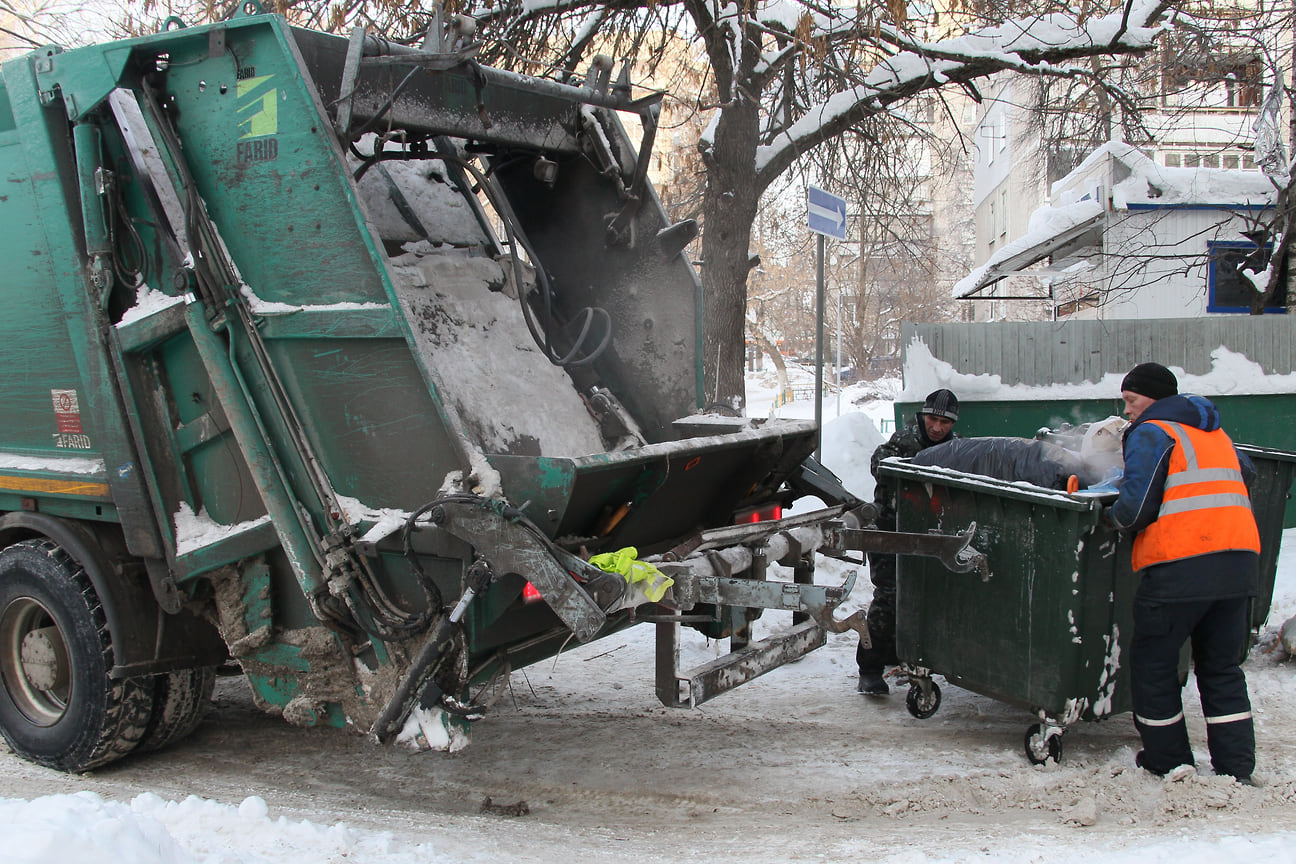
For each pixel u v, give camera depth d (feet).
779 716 15.28
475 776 13.08
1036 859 9.48
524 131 14.57
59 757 12.98
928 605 14.30
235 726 15.34
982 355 27.84
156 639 12.39
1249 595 11.56
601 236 15.47
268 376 11.12
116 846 8.07
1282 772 12.11
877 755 13.52
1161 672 11.89
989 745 13.78
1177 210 43.50
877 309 123.54
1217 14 30.96
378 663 10.98
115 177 11.80
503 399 13.87
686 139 38.99
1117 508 11.82
